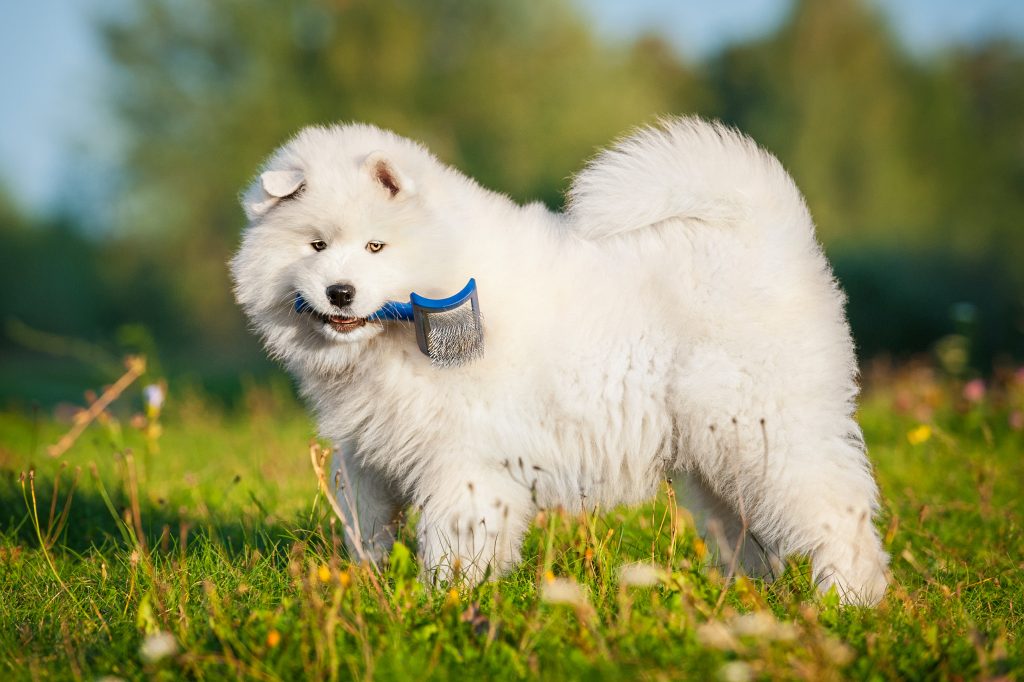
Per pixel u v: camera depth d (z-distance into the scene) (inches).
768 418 144.6
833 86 1126.4
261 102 903.1
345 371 150.5
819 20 1185.4
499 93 893.2
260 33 920.9
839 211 1032.2
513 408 145.3
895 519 154.7
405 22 920.9
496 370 144.2
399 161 148.8
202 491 214.1
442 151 877.2
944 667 110.7
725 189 147.9
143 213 969.5
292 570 131.5
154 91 921.5
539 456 147.6
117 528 183.6
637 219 148.3
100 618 130.3
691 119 159.6
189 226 971.3
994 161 1220.5
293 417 379.2
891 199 1062.4
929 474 219.1
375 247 143.7
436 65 935.0
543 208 160.9
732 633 111.2
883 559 144.4
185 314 1052.5
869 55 1174.3
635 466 151.6
